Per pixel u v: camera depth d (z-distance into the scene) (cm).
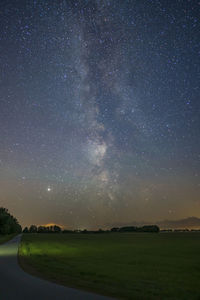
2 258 2728
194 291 1467
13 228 11981
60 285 1377
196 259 3150
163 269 2373
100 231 18912
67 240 7762
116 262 2780
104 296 1149
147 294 1267
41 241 6994
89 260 2895
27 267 2053
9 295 1151
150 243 6500
